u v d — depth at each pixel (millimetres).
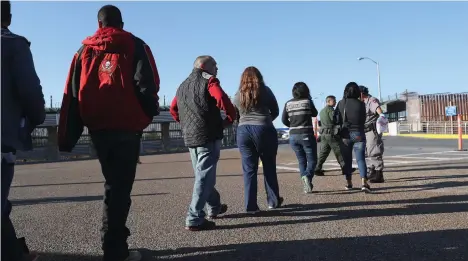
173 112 4594
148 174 9969
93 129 3074
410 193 5906
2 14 2559
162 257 3434
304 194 6066
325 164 10586
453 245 3557
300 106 6090
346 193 6059
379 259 3281
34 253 3322
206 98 4129
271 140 4828
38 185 8484
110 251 3105
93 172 11664
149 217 4836
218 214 4801
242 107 4812
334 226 4258
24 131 2662
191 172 10250
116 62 3029
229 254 3490
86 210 5449
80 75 3125
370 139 7000
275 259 3350
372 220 4445
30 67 2561
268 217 4691
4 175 2555
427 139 29047
